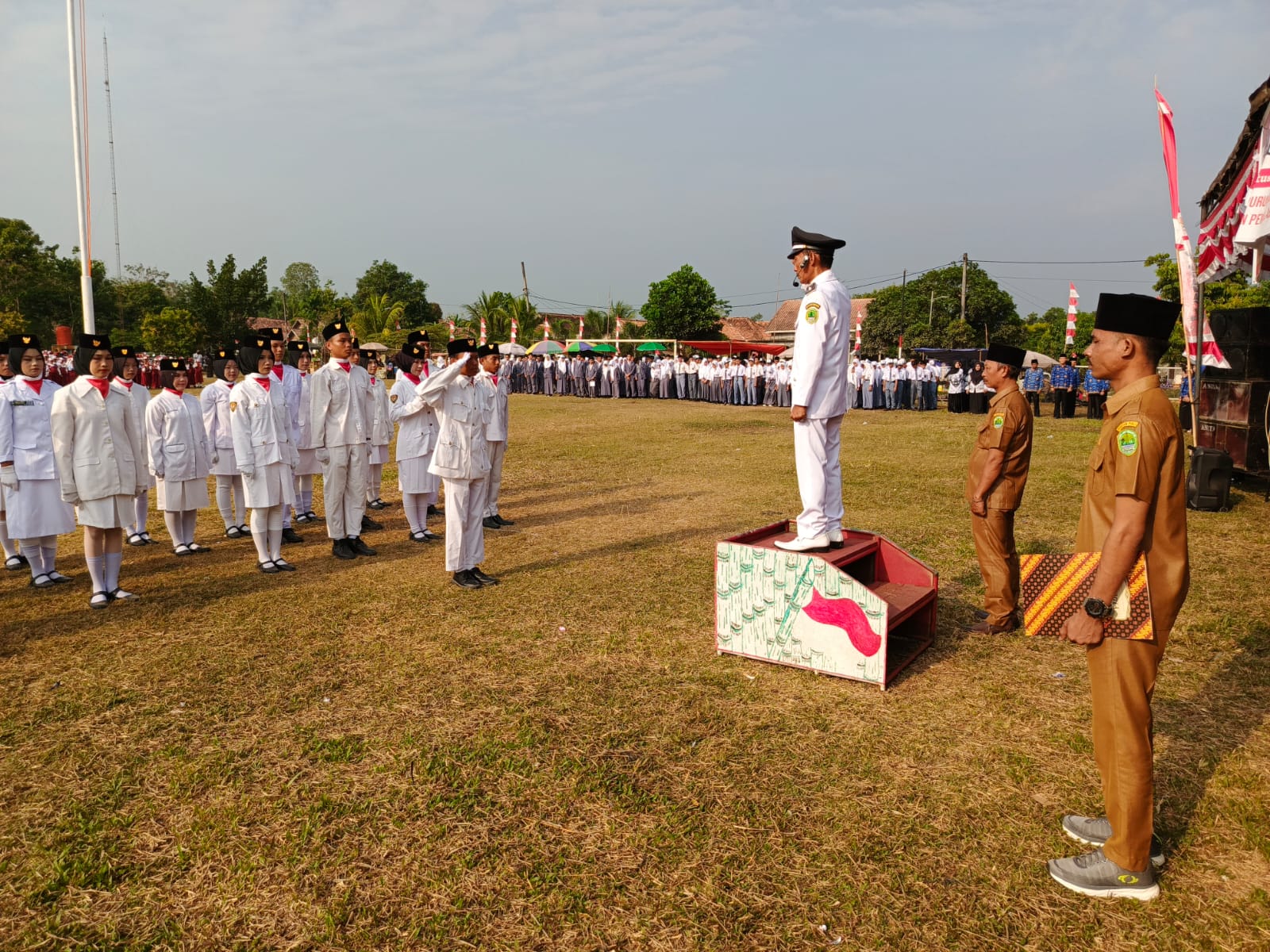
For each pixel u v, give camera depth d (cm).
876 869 305
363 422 805
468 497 679
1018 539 794
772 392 2830
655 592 657
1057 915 279
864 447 1564
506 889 297
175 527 827
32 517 699
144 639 567
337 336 789
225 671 505
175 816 348
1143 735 281
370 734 418
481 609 621
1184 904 282
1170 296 2533
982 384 2403
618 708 443
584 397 3453
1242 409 1063
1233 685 460
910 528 849
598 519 953
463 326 5034
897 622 475
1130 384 288
